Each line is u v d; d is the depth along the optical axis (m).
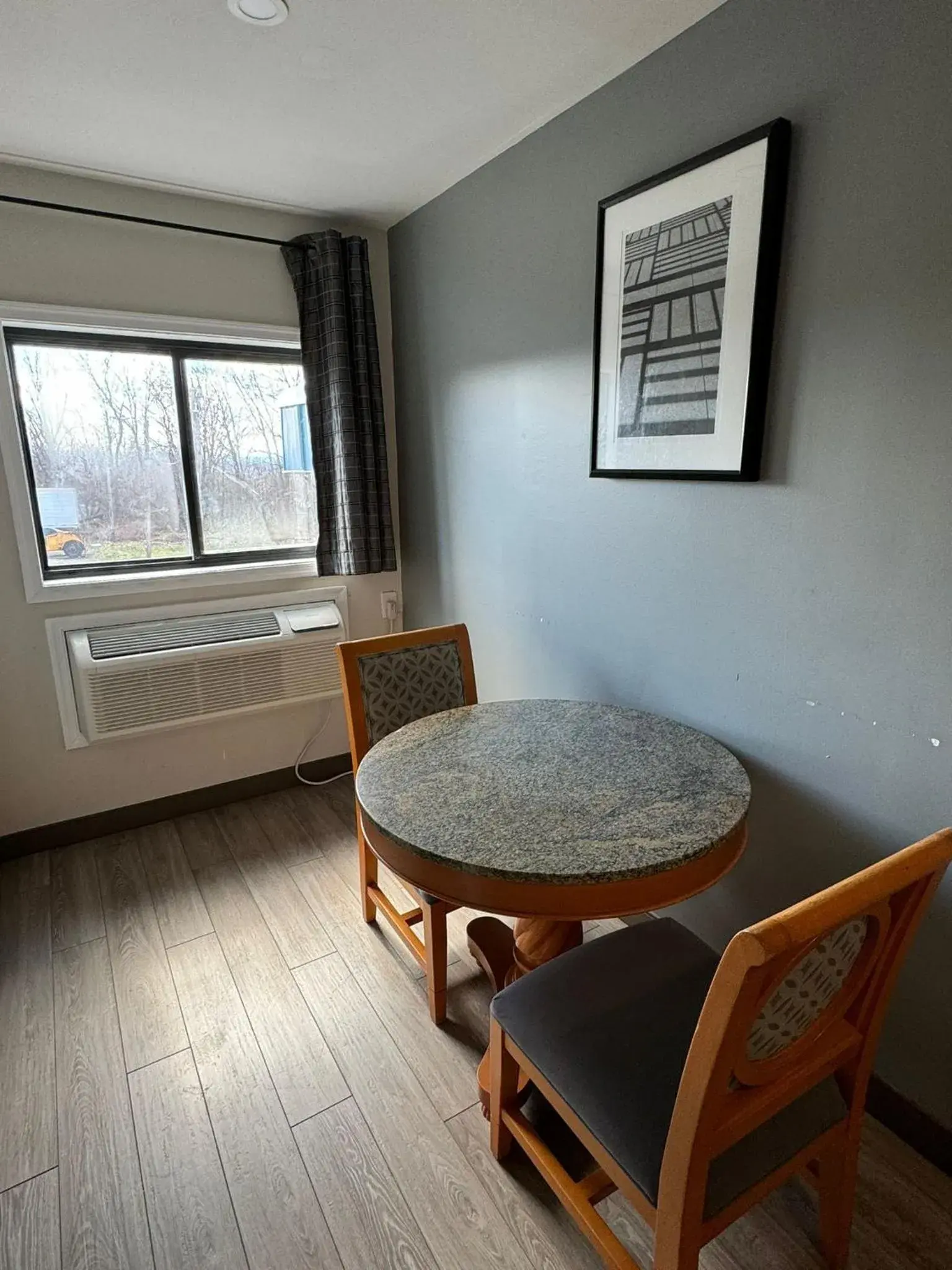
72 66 1.64
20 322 2.26
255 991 1.86
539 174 2.02
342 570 2.89
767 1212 1.29
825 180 1.32
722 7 1.46
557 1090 1.08
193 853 2.54
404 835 1.26
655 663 1.91
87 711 2.46
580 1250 1.23
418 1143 1.43
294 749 3.04
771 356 1.47
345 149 2.12
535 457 2.24
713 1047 0.79
